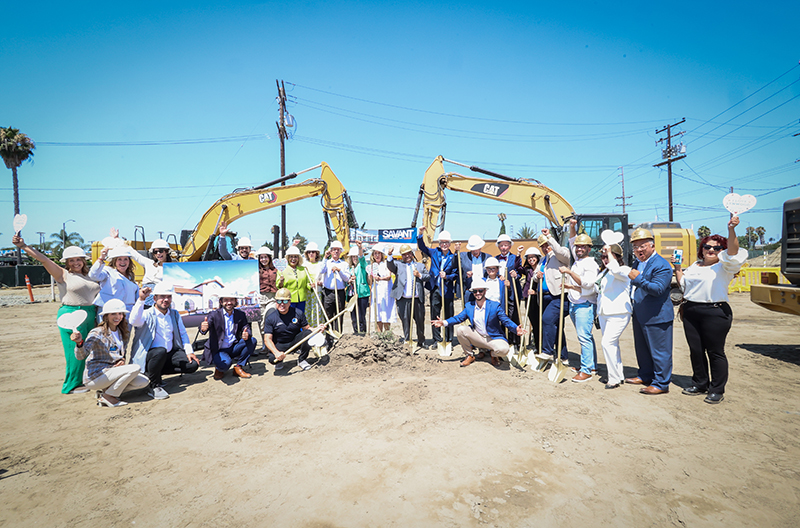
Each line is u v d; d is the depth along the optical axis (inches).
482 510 105.5
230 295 227.9
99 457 141.0
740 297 616.4
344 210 403.9
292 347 235.0
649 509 105.0
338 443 146.1
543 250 256.5
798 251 245.3
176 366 213.9
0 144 1290.6
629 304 199.6
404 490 115.5
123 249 232.2
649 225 630.5
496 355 242.4
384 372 230.4
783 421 158.2
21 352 320.5
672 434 148.3
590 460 130.4
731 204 167.8
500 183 391.2
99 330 189.3
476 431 152.9
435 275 296.4
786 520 99.9
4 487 123.0
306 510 107.7
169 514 107.7
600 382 213.2
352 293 315.6
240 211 377.1
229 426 164.6
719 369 178.4
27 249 196.5
